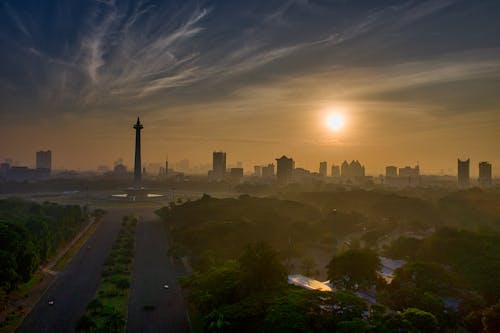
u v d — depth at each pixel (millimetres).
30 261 98688
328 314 62125
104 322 75812
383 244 154875
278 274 77562
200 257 108938
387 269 110938
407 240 129125
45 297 92312
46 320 79312
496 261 95062
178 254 125938
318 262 128750
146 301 90500
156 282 104312
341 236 169000
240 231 137625
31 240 118438
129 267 117875
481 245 112375
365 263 92250
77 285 101500
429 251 115500
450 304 80625
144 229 184250
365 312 70625
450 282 85500
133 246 142000
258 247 79062
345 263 92250
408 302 79000
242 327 65125
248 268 76625
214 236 132750
